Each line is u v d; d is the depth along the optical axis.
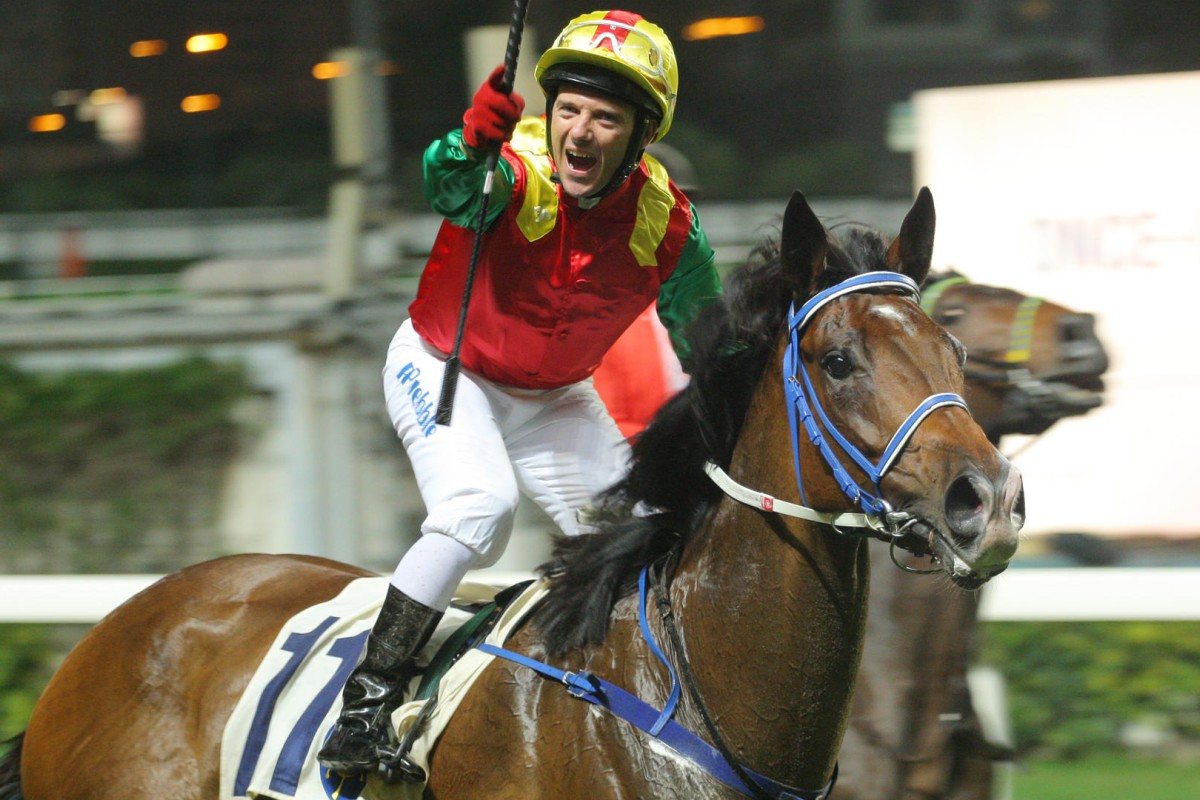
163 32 29.67
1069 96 9.79
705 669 4.15
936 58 24.97
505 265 4.58
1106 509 9.63
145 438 13.03
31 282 22.45
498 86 4.25
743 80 26.72
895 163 23.59
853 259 4.07
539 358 4.74
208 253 23.73
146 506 12.75
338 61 13.51
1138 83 9.73
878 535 3.86
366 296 12.88
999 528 3.53
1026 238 9.85
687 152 24.92
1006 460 3.62
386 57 24.59
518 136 4.71
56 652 9.26
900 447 3.71
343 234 13.04
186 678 4.98
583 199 4.50
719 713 4.11
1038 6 24.14
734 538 4.18
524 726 4.18
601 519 4.68
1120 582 7.72
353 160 13.41
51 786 5.08
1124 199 9.74
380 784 4.42
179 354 13.86
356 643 4.74
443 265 4.72
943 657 5.52
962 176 9.95
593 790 4.04
